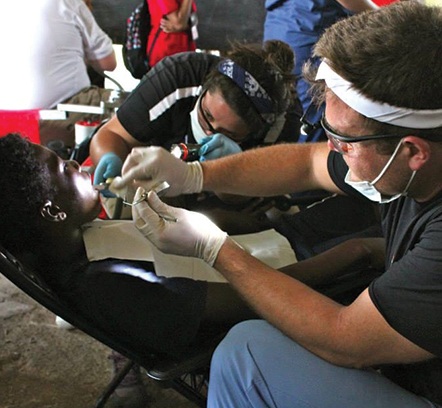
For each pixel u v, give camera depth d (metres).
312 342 1.18
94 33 3.29
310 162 1.70
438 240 1.08
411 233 1.21
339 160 1.60
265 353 1.23
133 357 1.35
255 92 1.77
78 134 2.61
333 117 1.12
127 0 4.26
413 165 1.11
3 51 3.02
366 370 1.23
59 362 1.98
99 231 1.39
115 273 1.33
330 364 1.21
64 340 2.07
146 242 1.41
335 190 1.67
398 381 1.30
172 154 1.68
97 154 2.00
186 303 1.36
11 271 1.18
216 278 1.49
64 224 1.30
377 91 1.03
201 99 1.88
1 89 3.08
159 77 2.01
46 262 1.31
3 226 1.27
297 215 1.91
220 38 4.41
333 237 1.85
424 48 1.01
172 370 1.28
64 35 3.09
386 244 1.34
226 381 1.25
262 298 1.22
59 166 1.32
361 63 1.03
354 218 1.89
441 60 1.01
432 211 1.16
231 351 1.24
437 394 1.21
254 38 4.43
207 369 1.47
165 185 1.59
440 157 1.10
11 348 2.02
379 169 1.14
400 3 1.13
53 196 1.29
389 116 1.04
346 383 1.20
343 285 1.54
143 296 1.34
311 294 1.21
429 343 1.08
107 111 2.80
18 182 1.25
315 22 2.77
